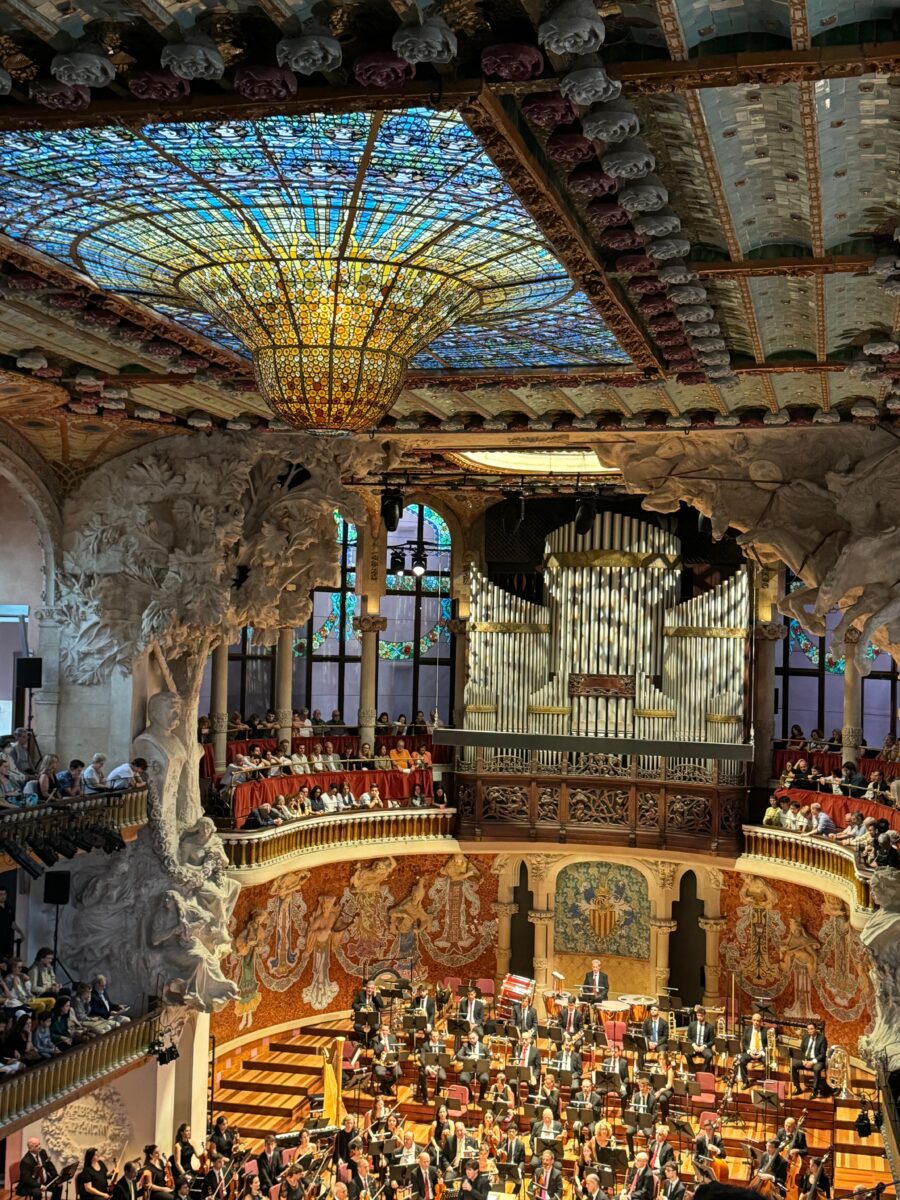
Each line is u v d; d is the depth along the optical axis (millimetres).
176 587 24562
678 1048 28031
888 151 10617
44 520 24844
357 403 13445
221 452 24625
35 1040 19859
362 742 33531
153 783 24438
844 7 8461
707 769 31641
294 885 30969
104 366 19078
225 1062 29672
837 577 20719
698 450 22938
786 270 13086
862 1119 24453
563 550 32031
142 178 11352
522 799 32875
